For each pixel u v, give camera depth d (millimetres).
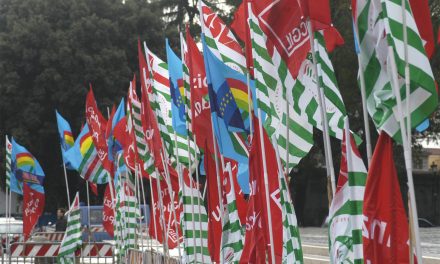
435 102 9750
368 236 10289
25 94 67438
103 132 31547
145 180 52312
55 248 32188
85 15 67750
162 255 23422
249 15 13602
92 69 66062
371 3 10367
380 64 10297
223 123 15695
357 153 11055
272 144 13844
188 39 17000
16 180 38094
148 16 70062
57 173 70875
